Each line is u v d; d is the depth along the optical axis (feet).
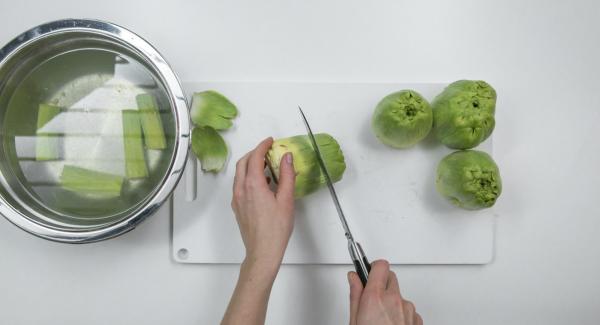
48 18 2.60
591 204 2.61
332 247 2.53
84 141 2.43
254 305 2.11
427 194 2.53
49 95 2.43
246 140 2.53
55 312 2.61
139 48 2.25
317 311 2.59
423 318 2.61
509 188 2.63
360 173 2.53
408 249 2.54
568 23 2.60
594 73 2.63
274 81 2.61
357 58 2.61
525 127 2.63
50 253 2.61
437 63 2.62
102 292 2.61
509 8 2.62
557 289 2.61
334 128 2.53
